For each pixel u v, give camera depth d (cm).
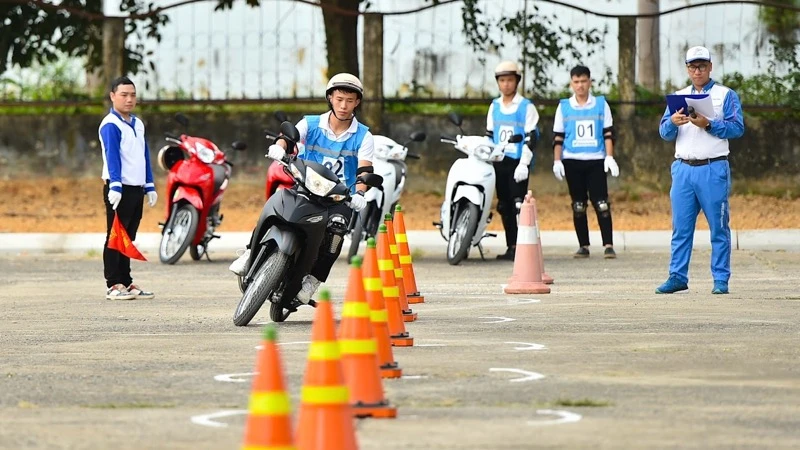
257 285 2556
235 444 1538
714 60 5697
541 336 2445
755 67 5684
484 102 5666
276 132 5734
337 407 1316
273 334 1186
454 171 4159
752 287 3403
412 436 1562
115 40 5841
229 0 5781
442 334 2484
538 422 1642
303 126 2602
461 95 5684
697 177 3142
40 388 1920
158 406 1775
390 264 2328
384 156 4112
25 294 3372
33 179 5819
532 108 4241
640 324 2619
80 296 3312
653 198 5581
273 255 2541
